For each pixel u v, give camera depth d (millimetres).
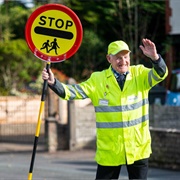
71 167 17078
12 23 42688
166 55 33094
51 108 21844
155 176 15109
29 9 44250
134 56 32562
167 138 16547
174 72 25844
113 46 8203
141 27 33156
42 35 8664
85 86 8328
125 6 33625
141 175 8352
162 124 20469
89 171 16188
